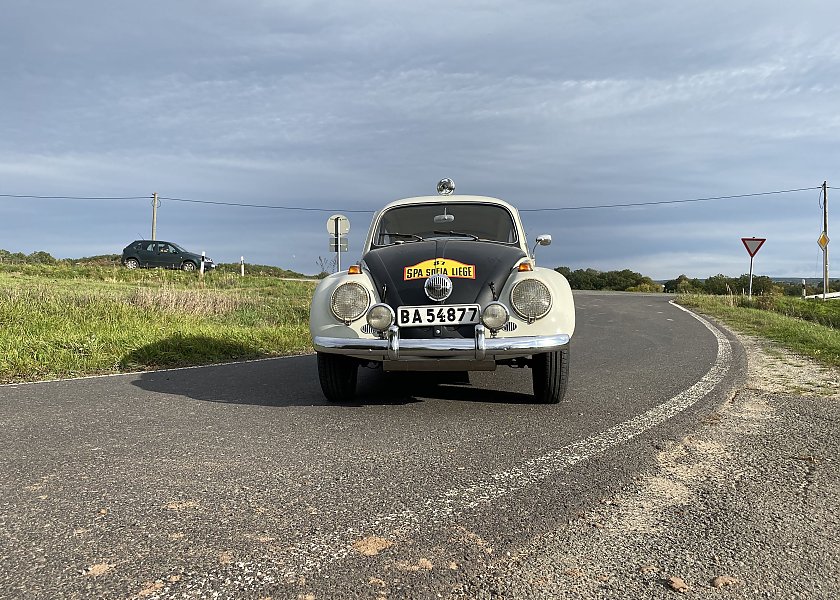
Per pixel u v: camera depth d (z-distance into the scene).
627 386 5.27
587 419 4.04
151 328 9.22
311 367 6.79
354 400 4.80
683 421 3.94
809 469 2.95
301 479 2.83
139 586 1.83
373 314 4.22
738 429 3.73
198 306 12.37
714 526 2.27
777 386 5.19
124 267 31.48
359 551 2.06
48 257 40.69
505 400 4.74
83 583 1.86
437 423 3.96
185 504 2.51
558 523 2.30
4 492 2.66
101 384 5.61
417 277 4.34
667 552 2.05
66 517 2.38
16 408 4.48
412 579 1.87
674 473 2.90
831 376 5.68
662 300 22.41
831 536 2.18
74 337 7.73
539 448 3.34
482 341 4.11
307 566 1.96
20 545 2.12
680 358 7.07
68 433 3.71
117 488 2.71
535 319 4.21
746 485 2.72
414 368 4.32
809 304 20.42
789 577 1.88
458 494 2.62
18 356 6.63
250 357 7.82
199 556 2.03
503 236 5.54
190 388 5.39
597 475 2.87
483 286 4.32
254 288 23.62
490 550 2.07
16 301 10.91
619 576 1.88
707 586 1.82
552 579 1.87
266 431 3.76
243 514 2.40
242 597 1.77
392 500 2.55
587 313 15.30
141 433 3.71
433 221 5.62
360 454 3.24
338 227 14.95
